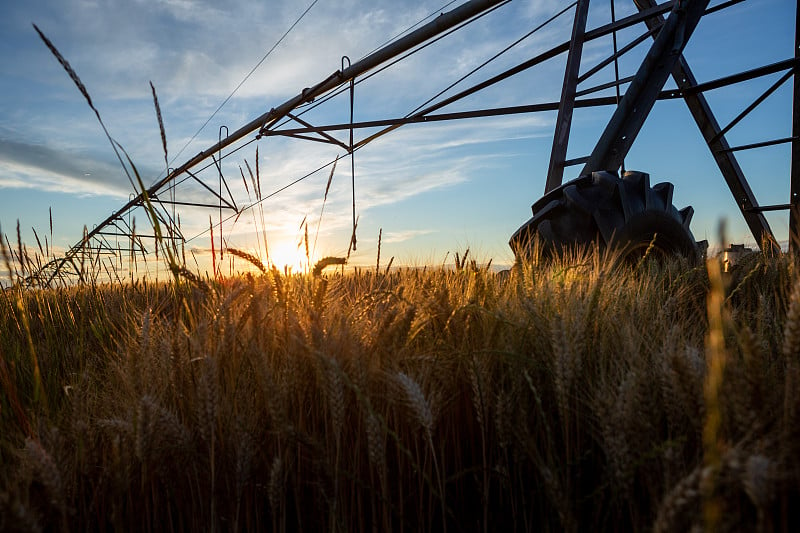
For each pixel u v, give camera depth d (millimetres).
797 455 880
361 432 1679
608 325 1945
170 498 1494
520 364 1634
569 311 1923
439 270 2902
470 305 1750
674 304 2463
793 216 4012
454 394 1669
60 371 2662
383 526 1511
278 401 1369
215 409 1384
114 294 4211
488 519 1559
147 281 4062
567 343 1390
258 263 1787
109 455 1595
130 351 2047
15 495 1021
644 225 4516
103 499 1473
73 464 1501
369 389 1664
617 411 1194
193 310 2162
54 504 1166
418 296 2199
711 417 718
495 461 1657
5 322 3068
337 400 1366
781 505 903
